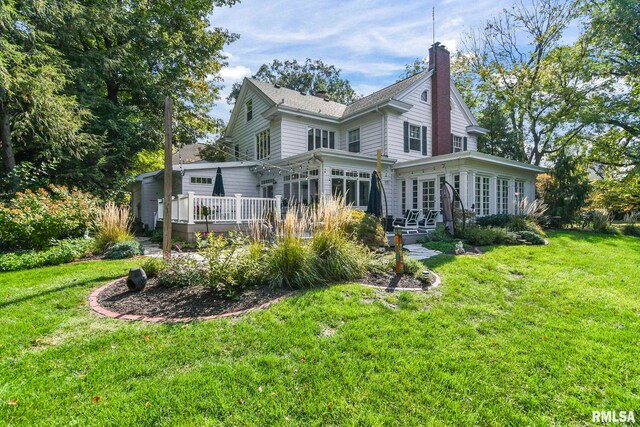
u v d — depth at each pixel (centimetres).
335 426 197
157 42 1416
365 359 269
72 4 1077
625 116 1620
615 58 1692
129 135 1323
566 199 1311
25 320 346
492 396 226
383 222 946
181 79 1558
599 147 1811
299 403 216
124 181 1316
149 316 360
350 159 1196
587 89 1758
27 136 1027
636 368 260
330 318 350
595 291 463
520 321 356
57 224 778
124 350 282
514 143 1936
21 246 755
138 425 195
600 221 1241
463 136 1688
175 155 2519
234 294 409
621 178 1855
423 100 1484
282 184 1370
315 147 1479
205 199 998
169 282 455
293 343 295
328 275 479
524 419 204
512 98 1967
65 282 494
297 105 1481
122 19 1309
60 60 1048
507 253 736
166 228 580
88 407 210
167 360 266
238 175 1484
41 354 274
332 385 234
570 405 218
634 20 1467
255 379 240
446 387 235
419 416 206
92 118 1153
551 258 690
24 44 979
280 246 477
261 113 1525
